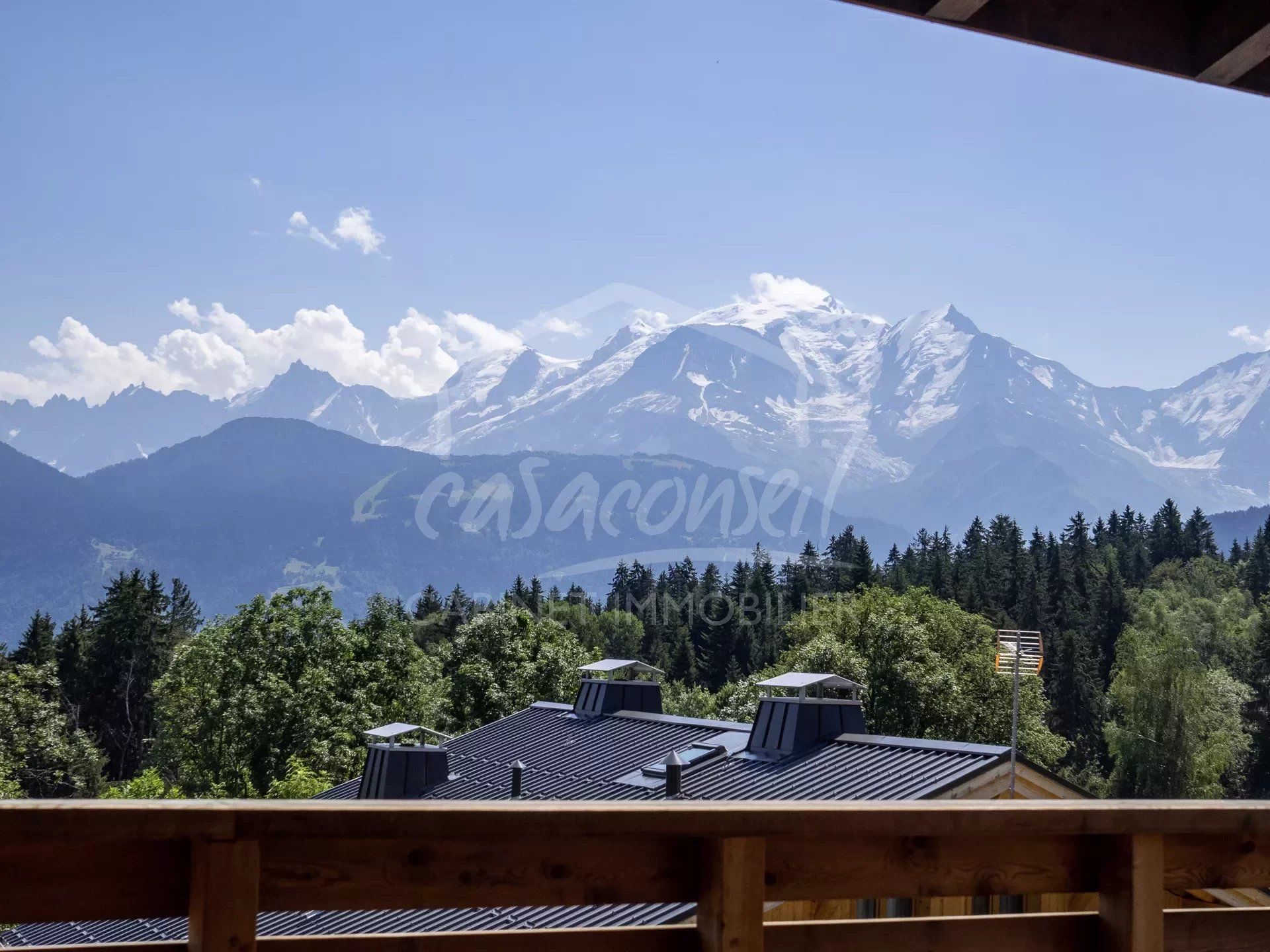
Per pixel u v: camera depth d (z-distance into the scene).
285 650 41.22
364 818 2.21
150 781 39.59
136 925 12.16
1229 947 2.91
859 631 44.50
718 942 2.42
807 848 2.58
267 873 2.21
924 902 9.90
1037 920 2.79
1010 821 2.63
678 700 64.38
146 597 69.75
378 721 41.56
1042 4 3.70
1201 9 3.88
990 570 90.38
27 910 2.07
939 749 13.15
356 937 2.30
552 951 2.43
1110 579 85.19
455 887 2.33
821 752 14.27
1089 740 68.00
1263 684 61.16
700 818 2.41
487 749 19.69
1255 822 2.86
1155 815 2.75
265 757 38.50
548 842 2.42
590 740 18.42
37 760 43.03
